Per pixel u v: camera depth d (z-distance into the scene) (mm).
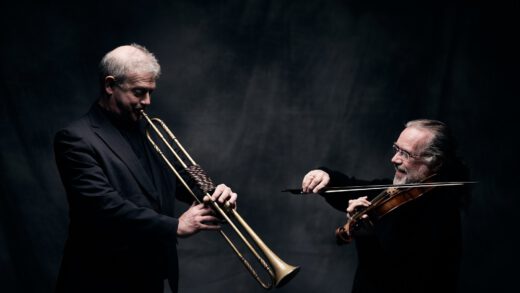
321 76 4793
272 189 4762
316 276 4742
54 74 4523
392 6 4801
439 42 4797
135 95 2479
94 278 2463
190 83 4699
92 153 2447
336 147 4793
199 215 2424
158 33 4668
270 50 4770
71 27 4559
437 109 4789
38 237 4434
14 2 4473
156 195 2576
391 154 4801
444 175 2518
